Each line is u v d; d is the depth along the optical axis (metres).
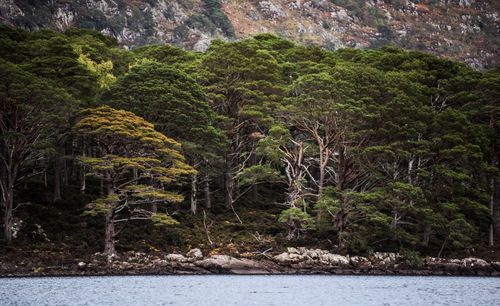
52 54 79.56
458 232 78.75
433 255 80.75
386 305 49.59
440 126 83.50
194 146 77.62
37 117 69.31
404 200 79.38
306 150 83.69
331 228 78.25
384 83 83.50
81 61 81.44
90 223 75.06
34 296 50.56
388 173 83.12
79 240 71.50
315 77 80.56
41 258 66.75
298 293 55.28
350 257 75.88
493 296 56.28
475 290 60.94
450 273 77.81
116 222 76.56
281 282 63.72
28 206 75.06
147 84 78.69
